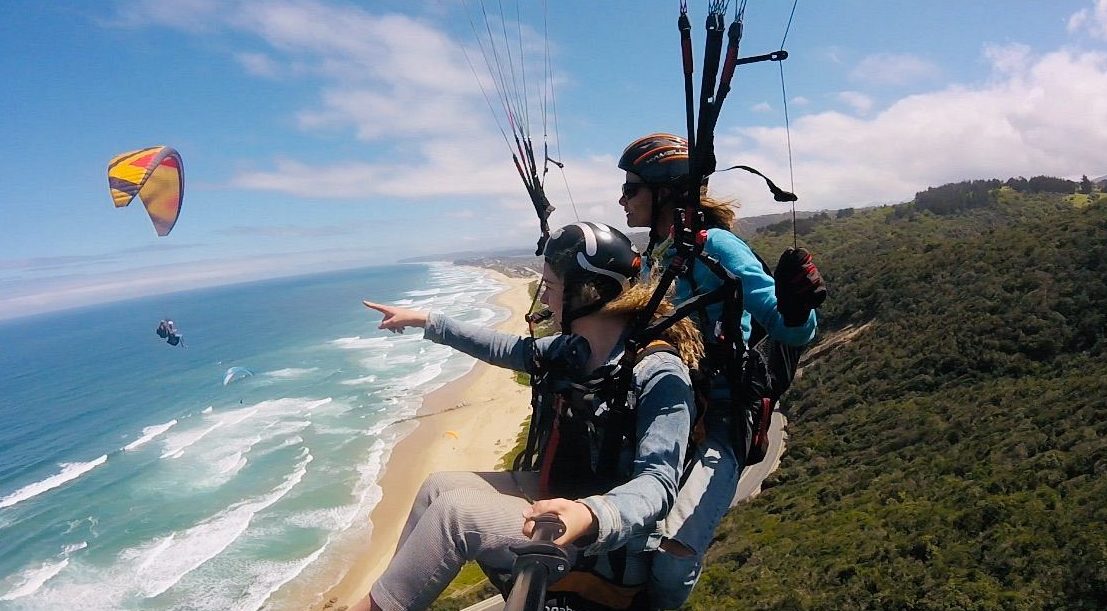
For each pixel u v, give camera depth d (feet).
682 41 7.19
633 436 6.80
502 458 148.87
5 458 181.06
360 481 139.03
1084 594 59.82
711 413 8.02
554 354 7.59
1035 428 106.63
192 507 130.93
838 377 168.55
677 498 7.22
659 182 9.40
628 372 6.80
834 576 77.25
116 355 383.45
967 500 87.76
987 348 144.36
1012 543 71.92
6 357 429.79
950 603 65.00
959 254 186.39
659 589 7.01
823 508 104.94
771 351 8.54
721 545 103.40
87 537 120.57
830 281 218.59
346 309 540.93
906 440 122.72
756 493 127.85
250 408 209.26
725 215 9.39
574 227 7.56
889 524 88.12
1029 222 199.21
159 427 195.62
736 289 7.30
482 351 8.95
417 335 340.18
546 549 4.93
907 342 163.94
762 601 76.33
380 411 192.44
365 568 104.42
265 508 127.85
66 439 193.16
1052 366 131.34
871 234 317.83
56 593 102.94
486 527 6.27
